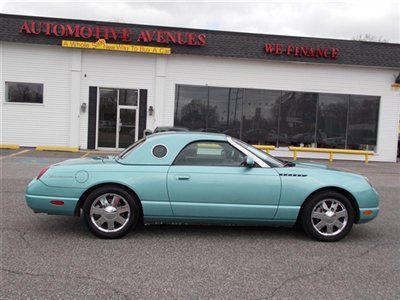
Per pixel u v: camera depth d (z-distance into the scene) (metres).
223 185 5.72
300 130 21.36
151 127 20.66
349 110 21.56
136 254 5.14
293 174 5.85
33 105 20.05
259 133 21.14
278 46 20.38
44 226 6.31
